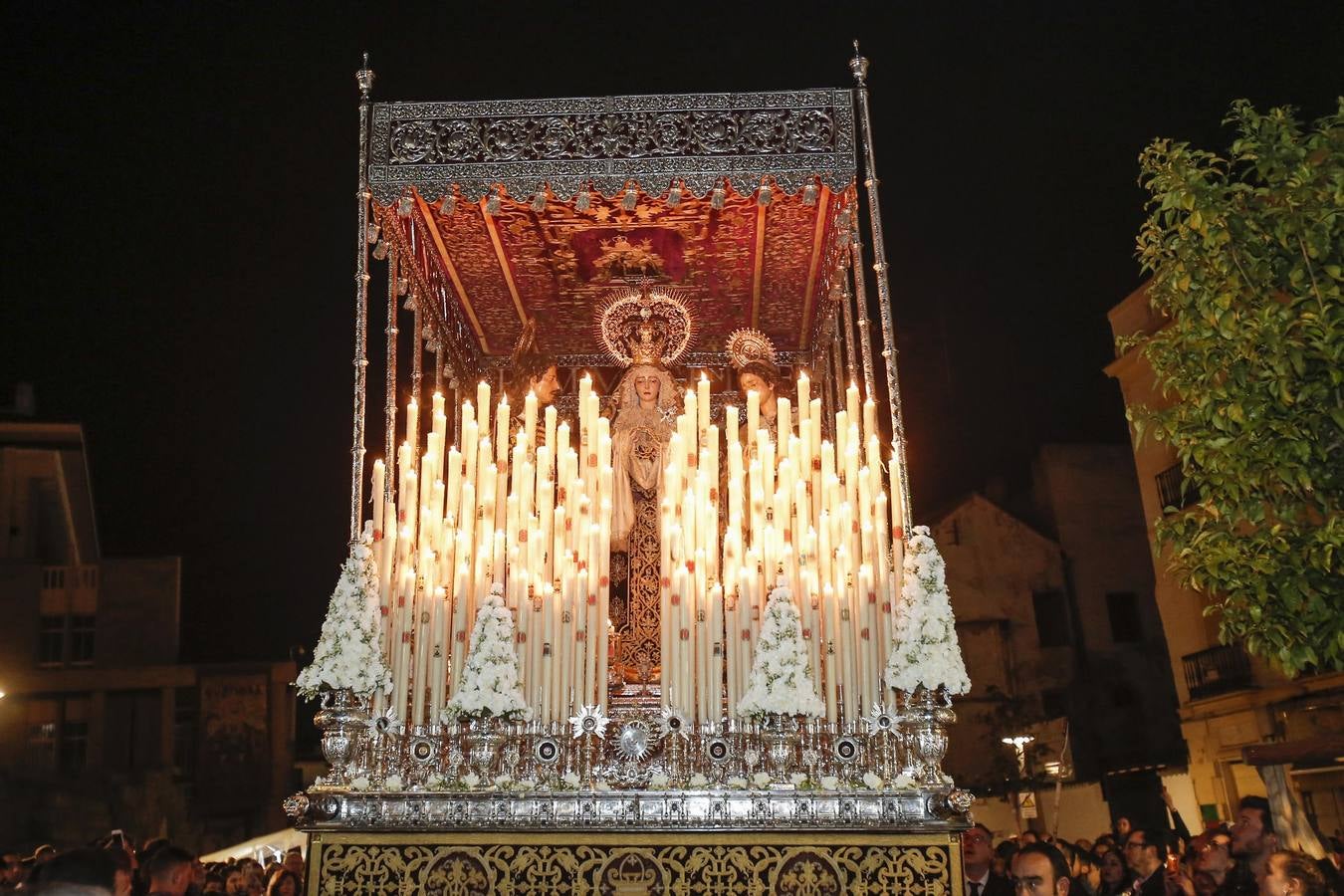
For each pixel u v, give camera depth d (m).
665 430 9.40
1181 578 7.70
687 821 6.96
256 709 31.22
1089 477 30.75
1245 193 7.40
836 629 7.83
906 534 7.68
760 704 6.98
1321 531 6.62
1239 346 6.94
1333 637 6.80
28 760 29.05
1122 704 29.09
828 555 8.05
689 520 8.01
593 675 7.76
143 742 30.16
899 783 7.14
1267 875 6.05
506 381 11.24
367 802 7.03
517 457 8.22
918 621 7.17
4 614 29.16
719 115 8.17
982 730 29.03
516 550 7.96
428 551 7.95
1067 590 29.92
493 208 8.11
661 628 7.89
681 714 7.48
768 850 6.95
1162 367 7.52
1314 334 6.69
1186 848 11.16
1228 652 20.94
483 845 6.96
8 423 28.72
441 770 7.39
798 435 9.73
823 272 9.93
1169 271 7.37
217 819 30.28
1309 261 6.88
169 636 31.25
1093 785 26.95
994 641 29.55
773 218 9.31
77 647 30.44
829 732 7.57
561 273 10.12
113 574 31.09
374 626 7.28
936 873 6.91
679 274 10.17
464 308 10.62
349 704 7.20
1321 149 7.17
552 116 8.19
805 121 8.16
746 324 11.01
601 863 6.93
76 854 3.68
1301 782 17.70
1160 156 7.62
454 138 8.16
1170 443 7.62
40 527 30.22
